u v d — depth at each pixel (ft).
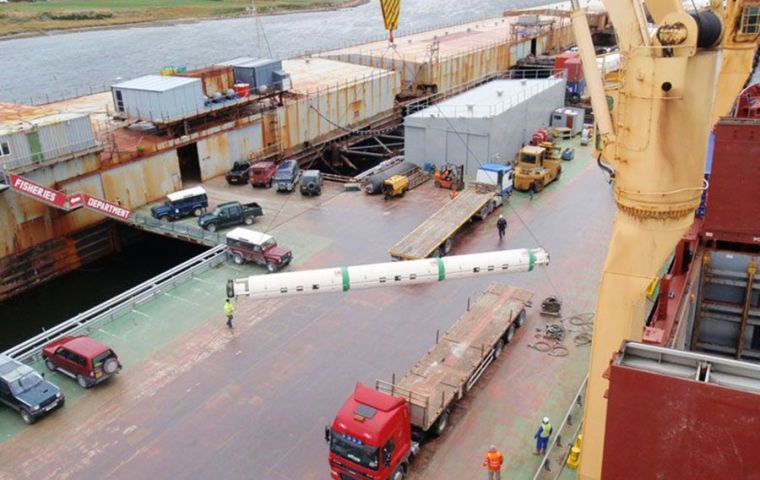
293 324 115.34
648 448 39.11
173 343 110.42
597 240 146.20
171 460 83.97
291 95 223.10
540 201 170.71
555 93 225.97
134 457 84.64
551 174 183.11
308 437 87.40
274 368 102.78
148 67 433.89
